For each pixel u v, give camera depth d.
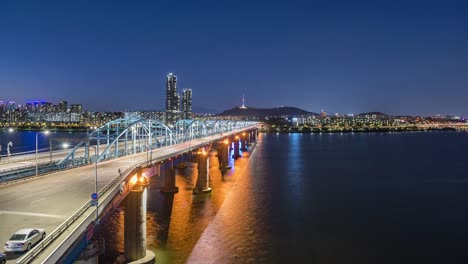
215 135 175.75
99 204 34.84
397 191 98.44
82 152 99.94
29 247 28.25
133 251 50.09
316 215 73.50
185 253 53.88
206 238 59.75
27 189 47.16
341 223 68.56
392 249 56.34
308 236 61.34
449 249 56.47
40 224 33.25
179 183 104.31
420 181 114.69
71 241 27.56
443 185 107.81
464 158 182.50
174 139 119.31
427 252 55.34
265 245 57.09
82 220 30.59
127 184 47.06
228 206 79.50
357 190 99.12
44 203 40.09
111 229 61.22
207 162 94.31
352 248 56.59
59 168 64.69
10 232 31.27
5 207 38.56
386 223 68.88
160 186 98.19
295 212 75.56
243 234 61.94
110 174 58.25
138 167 54.22
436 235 62.53
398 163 161.25
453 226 67.25
